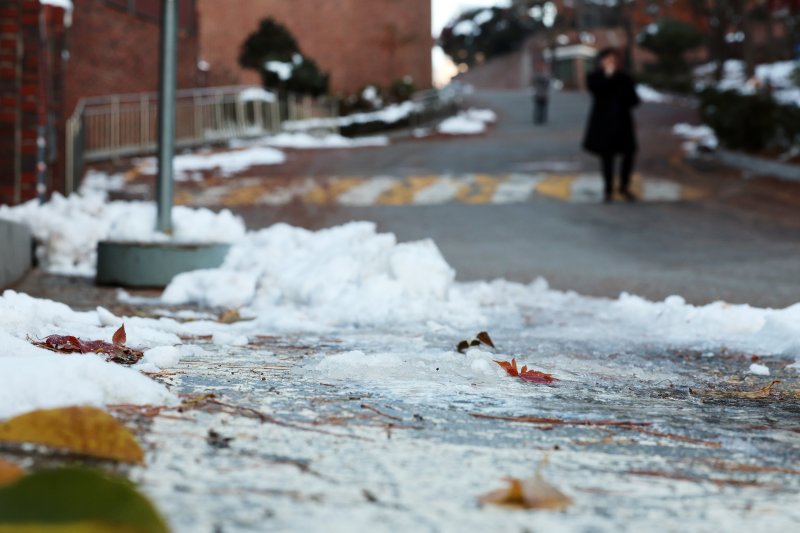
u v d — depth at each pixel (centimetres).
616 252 1038
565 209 1416
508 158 2147
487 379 314
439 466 181
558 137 2772
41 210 907
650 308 605
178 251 729
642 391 311
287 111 2989
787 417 269
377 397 265
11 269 723
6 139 1059
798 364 391
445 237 1154
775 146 1955
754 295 724
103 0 2073
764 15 4984
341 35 4303
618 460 196
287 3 4134
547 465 187
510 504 138
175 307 607
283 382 287
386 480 166
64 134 1493
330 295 569
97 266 750
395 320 529
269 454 182
